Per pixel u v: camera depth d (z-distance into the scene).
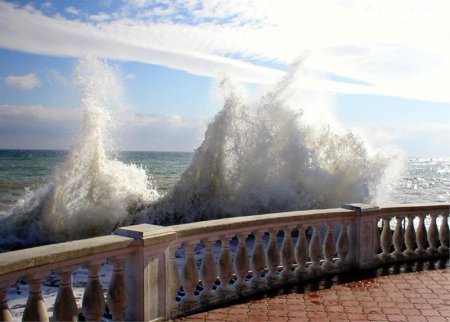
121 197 14.27
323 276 6.03
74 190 13.91
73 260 3.40
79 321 4.54
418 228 7.10
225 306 4.86
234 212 14.62
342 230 6.25
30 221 13.37
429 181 50.41
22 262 2.97
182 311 4.57
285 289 5.47
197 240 4.65
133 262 4.05
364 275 6.12
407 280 5.91
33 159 70.75
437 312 4.73
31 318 3.12
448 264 6.75
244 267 5.16
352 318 4.54
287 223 5.58
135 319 4.07
